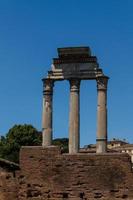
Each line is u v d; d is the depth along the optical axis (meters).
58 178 34.47
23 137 119.25
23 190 34.59
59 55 70.50
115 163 34.12
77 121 69.06
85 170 34.34
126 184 33.84
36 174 34.66
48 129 69.31
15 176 34.81
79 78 69.62
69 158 34.56
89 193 34.12
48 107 70.00
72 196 34.25
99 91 68.81
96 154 34.38
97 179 34.16
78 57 69.88
